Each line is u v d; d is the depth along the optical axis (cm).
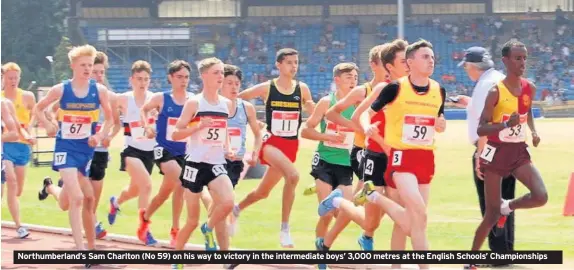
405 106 2050
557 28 15612
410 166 2053
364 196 2111
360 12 15788
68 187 2458
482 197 2481
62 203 2684
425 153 2066
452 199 4159
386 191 2205
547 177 5059
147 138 2894
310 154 6756
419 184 2084
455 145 7319
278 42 15600
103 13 15788
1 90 3234
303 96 2752
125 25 15812
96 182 2830
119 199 3117
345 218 2325
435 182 4847
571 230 3203
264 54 15488
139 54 15262
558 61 15225
